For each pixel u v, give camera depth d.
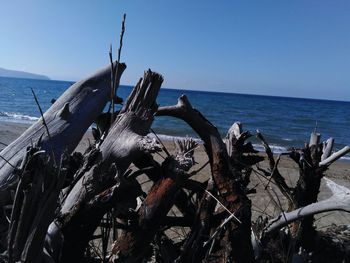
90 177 2.47
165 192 2.63
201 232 2.89
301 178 3.94
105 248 2.85
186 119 3.56
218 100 92.38
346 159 16.64
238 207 2.94
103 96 3.47
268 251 3.42
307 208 3.39
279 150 18.47
